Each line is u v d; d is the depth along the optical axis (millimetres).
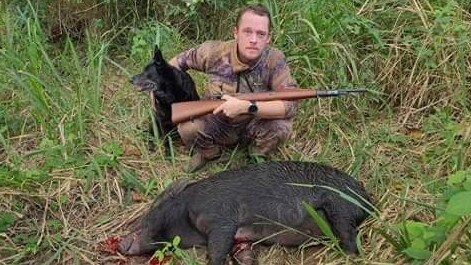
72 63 4539
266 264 3031
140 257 3125
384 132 3934
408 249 2709
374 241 3033
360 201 3123
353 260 2943
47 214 3377
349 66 4281
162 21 4980
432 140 3854
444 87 4156
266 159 3721
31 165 3730
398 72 4281
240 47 3486
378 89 4258
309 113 4031
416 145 3861
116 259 3113
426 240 2758
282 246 3100
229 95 3496
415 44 4289
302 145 3936
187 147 3836
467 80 4215
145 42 4656
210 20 4922
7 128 3969
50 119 3975
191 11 4668
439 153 3645
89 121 3996
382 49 4352
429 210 3158
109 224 3340
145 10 5051
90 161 3654
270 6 4441
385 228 3033
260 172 3141
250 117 3566
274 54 3574
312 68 4227
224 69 3596
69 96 4125
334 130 3945
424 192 3381
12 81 4230
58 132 3895
